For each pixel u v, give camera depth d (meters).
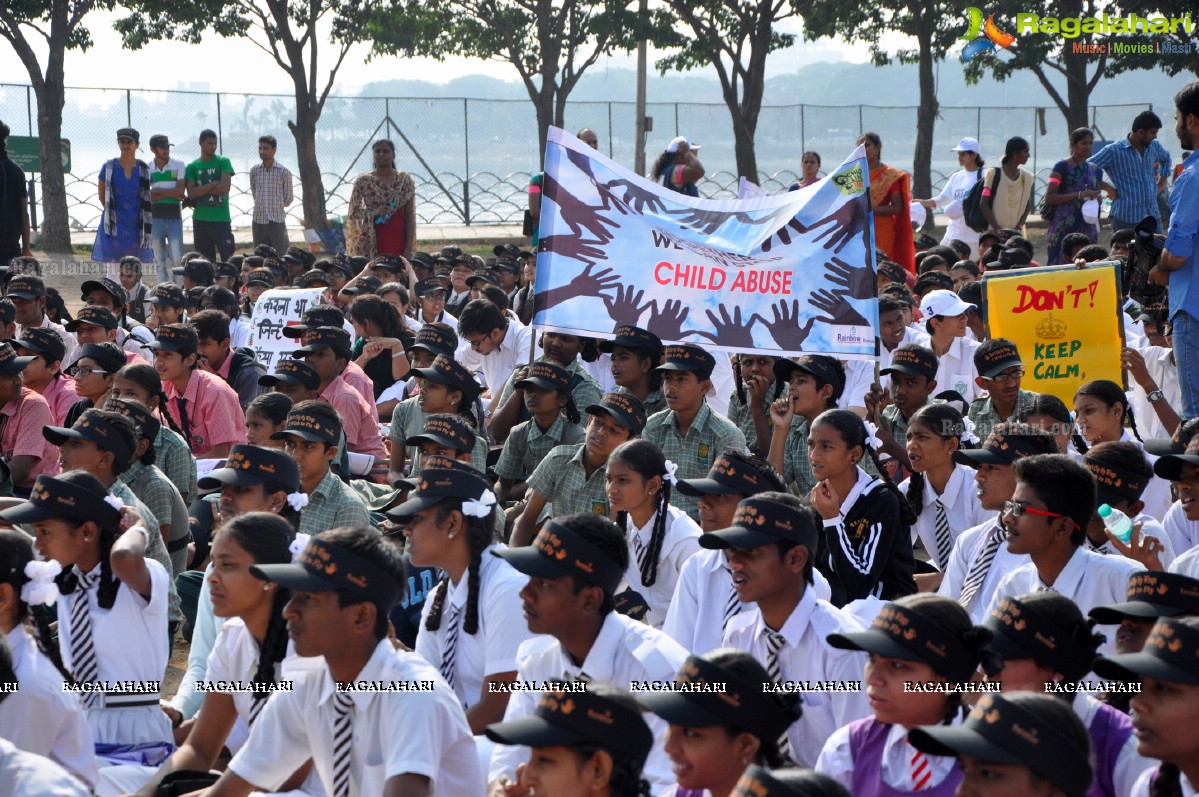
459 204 32.12
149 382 7.86
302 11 29.00
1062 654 4.12
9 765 3.30
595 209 8.83
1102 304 8.95
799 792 2.93
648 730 3.44
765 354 8.66
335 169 31.25
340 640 4.08
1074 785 3.16
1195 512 5.89
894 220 15.88
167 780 4.63
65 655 5.21
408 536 5.20
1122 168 16.45
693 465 7.46
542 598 4.41
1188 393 7.98
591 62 31.19
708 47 31.23
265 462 5.79
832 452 5.89
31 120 26.45
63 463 6.45
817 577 5.18
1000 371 7.68
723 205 8.98
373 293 12.65
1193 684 3.45
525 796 3.47
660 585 6.06
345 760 4.16
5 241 15.30
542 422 8.19
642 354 8.34
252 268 15.88
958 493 6.79
